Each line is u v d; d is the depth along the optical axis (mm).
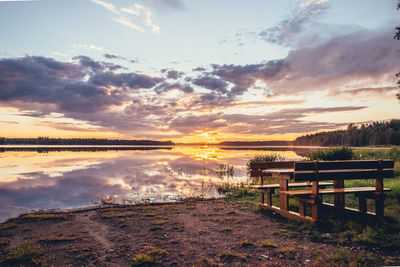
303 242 5016
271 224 6336
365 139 98000
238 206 8719
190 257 4434
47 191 13055
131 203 10141
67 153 55188
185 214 7711
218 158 41000
